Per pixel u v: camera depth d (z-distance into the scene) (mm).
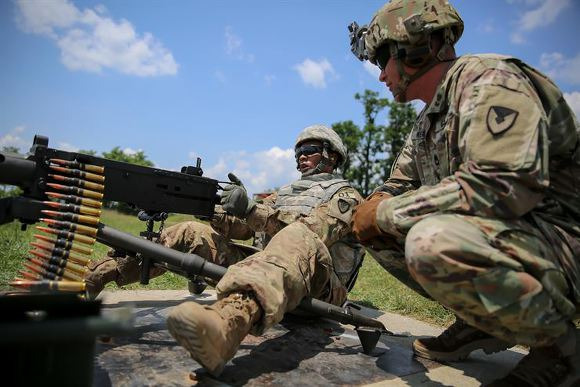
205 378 1864
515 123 1691
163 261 2393
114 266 3033
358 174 42625
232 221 3400
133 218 25312
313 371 2133
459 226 1663
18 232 7328
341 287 2859
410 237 1732
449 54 2182
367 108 42625
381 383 2082
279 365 2164
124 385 1745
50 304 1277
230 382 1891
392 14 2160
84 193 2197
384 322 3498
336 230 2812
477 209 1711
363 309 4004
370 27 2299
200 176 2709
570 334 1838
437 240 1645
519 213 1699
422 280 1711
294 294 2182
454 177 1820
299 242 2316
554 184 1954
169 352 2154
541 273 1657
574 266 1810
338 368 2215
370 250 2436
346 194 3039
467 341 2418
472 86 1850
